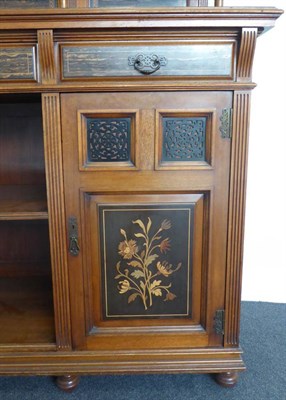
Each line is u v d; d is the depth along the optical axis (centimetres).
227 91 101
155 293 114
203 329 116
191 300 114
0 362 114
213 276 112
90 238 110
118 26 95
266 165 165
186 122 104
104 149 105
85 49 99
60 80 100
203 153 105
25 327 125
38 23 94
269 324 156
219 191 107
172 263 112
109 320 115
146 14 93
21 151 153
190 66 100
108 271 112
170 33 98
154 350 116
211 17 94
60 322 114
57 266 110
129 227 109
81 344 115
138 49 99
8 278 163
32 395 118
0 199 128
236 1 154
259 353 137
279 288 174
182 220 109
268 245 172
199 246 111
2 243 162
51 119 102
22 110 149
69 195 106
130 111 101
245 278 175
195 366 115
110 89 100
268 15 94
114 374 116
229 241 110
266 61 156
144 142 103
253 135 163
